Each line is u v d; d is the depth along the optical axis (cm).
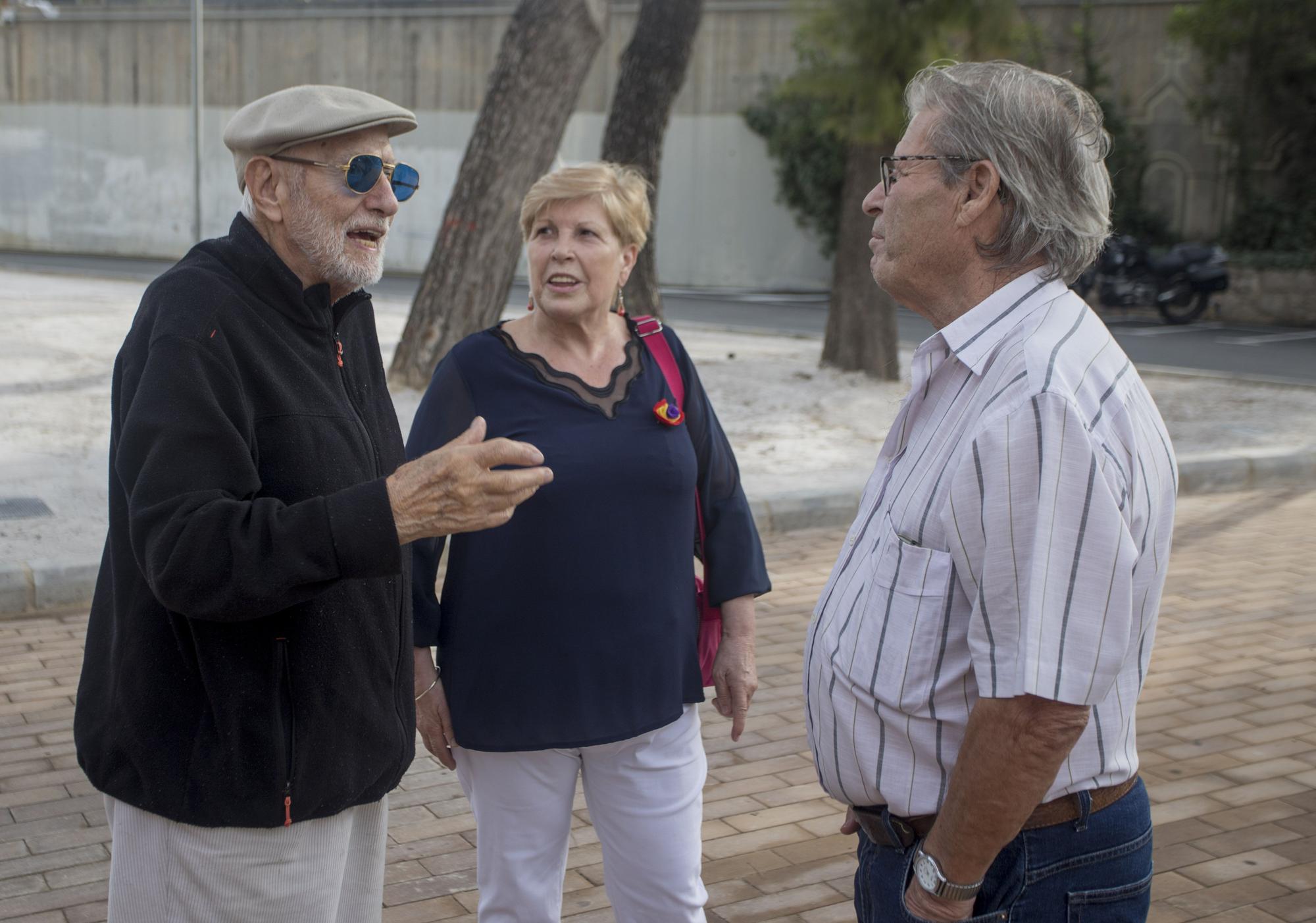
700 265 2358
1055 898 166
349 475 189
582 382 239
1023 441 152
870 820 177
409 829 354
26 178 2475
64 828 344
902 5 980
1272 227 2033
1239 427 974
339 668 187
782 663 498
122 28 2378
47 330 1245
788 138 2222
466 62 2283
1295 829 360
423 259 2347
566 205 238
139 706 179
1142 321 1892
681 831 244
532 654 232
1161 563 162
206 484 169
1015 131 163
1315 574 641
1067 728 151
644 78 1020
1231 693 474
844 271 1128
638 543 235
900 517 169
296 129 183
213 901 183
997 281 169
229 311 179
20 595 523
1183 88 2114
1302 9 1969
